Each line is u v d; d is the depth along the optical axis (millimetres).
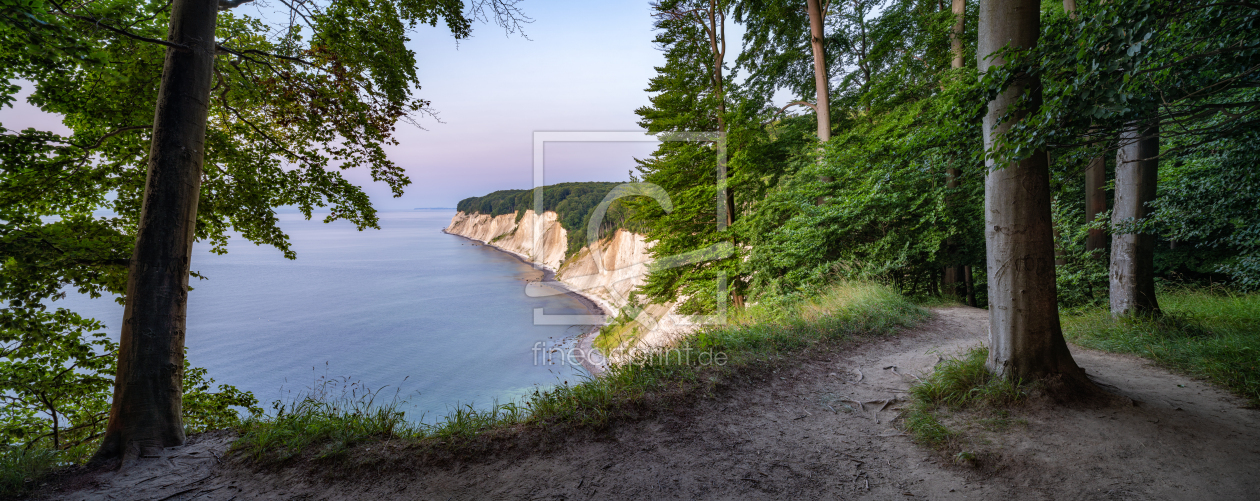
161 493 3010
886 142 11414
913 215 11438
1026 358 4145
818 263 11578
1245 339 5586
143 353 3773
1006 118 4016
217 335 39062
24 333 5742
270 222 7887
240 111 7312
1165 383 4562
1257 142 4977
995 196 4332
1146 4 2816
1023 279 4164
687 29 16938
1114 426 3502
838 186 12438
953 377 4434
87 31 4816
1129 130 4125
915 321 7988
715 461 3326
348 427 3682
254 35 6984
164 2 5816
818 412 4188
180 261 4047
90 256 5582
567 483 3045
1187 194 6773
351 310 49688
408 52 7328
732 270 13656
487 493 2932
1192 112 3857
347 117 7152
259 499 2932
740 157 13812
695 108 15117
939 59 13648
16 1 3783
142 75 6055
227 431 4059
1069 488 2801
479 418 3961
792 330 6824
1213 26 3191
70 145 5645
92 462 3441
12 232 5246
